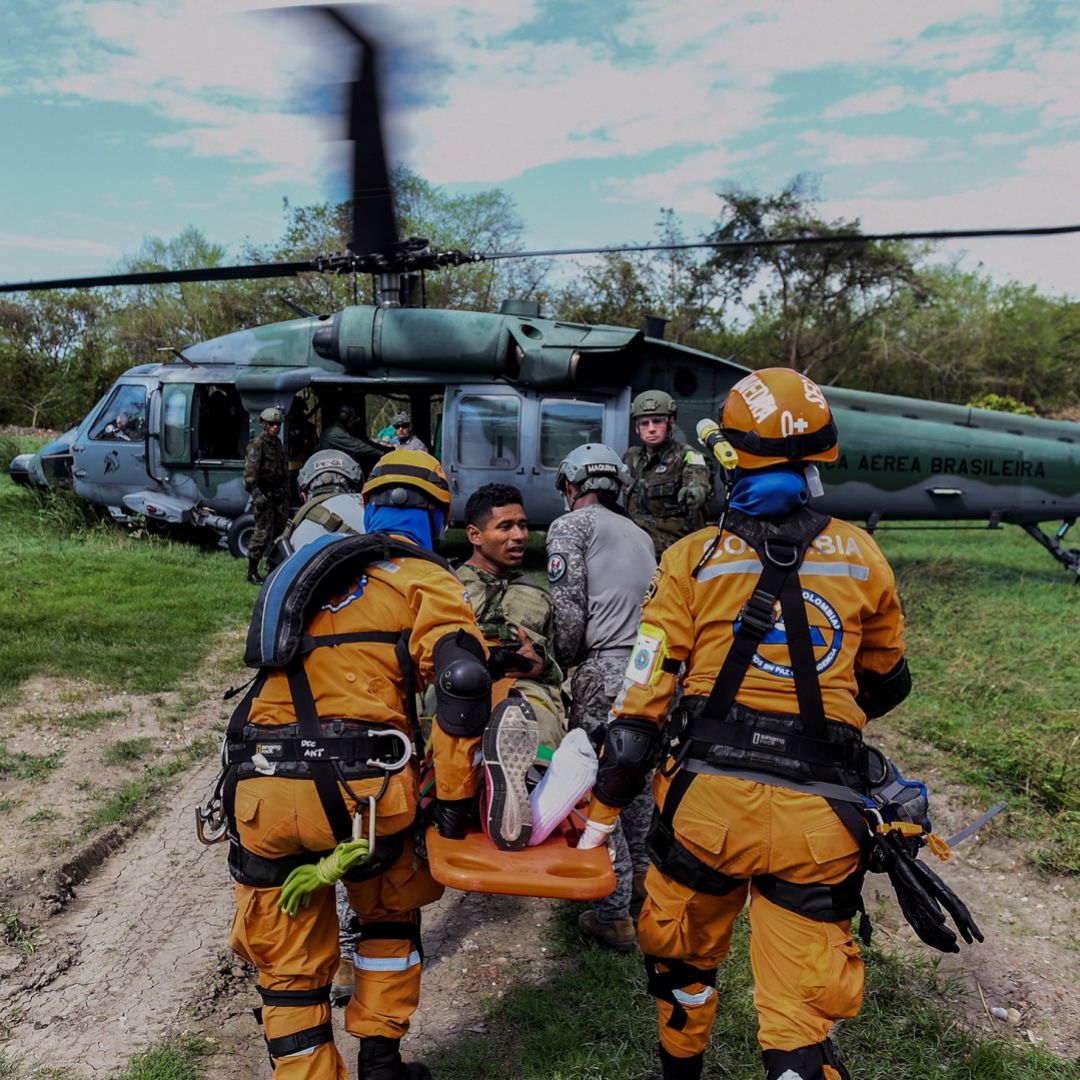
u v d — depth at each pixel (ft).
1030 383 105.50
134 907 11.84
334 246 77.15
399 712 7.36
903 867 6.66
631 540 10.93
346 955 10.10
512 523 9.96
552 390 31.91
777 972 6.78
